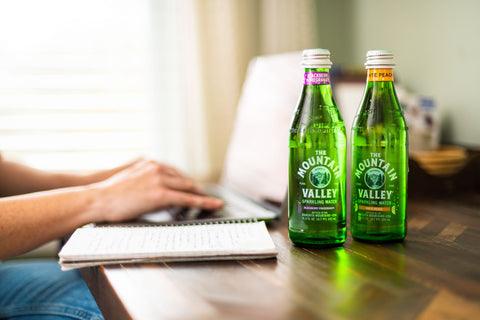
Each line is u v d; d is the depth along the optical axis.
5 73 1.71
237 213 0.83
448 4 1.33
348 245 0.65
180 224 0.77
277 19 1.76
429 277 0.51
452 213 0.85
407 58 1.50
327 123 0.62
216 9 1.70
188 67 1.70
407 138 0.65
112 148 1.82
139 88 1.81
